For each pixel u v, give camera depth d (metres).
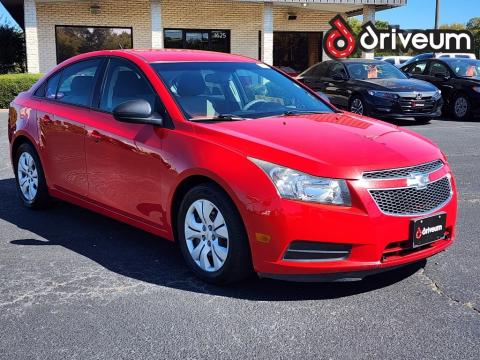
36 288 4.06
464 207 6.22
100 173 4.95
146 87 4.73
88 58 5.49
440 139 11.09
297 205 3.56
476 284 4.11
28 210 6.10
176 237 4.37
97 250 4.86
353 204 3.58
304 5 21.27
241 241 3.80
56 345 3.27
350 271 3.59
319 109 5.11
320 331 3.42
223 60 5.30
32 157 5.88
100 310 3.71
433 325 3.49
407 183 3.74
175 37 21.78
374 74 14.38
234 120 4.42
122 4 20.80
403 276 4.25
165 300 3.86
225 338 3.34
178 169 4.13
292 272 3.62
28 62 17.80
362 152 3.81
